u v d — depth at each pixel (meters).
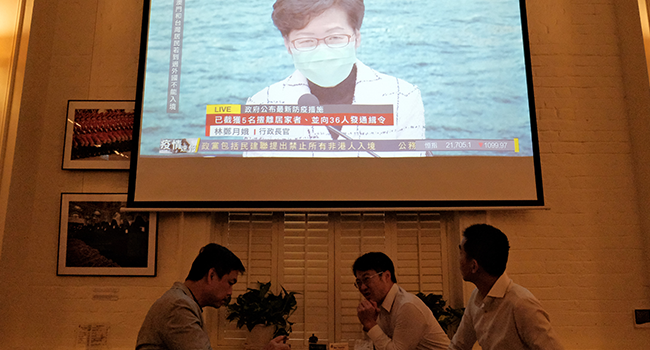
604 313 3.02
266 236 3.15
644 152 3.13
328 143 3.05
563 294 3.04
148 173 3.03
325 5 3.22
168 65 3.15
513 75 3.16
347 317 3.06
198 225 3.05
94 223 3.05
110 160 3.12
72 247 3.02
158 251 3.04
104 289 3.00
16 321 2.93
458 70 3.15
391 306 2.26
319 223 3.16
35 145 3.12
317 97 3.11
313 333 3.04
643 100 3.15
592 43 3.34
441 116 3.09
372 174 3.02
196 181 3.01
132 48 3.30
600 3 3.38
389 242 3.14
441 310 2.83
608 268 3.07
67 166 3.11
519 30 3.21
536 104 3.26
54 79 3.25
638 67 3.20
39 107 3.16
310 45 3.17
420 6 3.23
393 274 2.34
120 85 3.25
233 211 3.11
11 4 3.13
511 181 3.03
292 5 3.23
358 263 2.33
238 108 3.10
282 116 3.08
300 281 3.10
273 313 2.75
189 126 3.08
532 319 1.65
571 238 3.10
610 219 3.13
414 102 3.10
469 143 3.06
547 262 3.07
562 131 3.24
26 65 3.06
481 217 3.07
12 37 3.09
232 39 3.19
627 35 3.29
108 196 3.09
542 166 3.19
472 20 3.22
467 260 1.80
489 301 1.77
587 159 3.21
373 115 3.09
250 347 2.74
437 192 3.01
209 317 3.00
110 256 3.02
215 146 3.05
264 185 3.01
